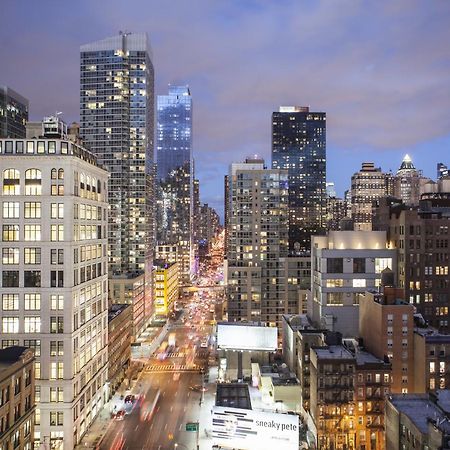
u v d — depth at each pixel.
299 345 131.75
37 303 111.12
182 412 130.00
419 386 110.38
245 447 96.56
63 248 111.69
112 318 148.88
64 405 108.38
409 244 147.25
